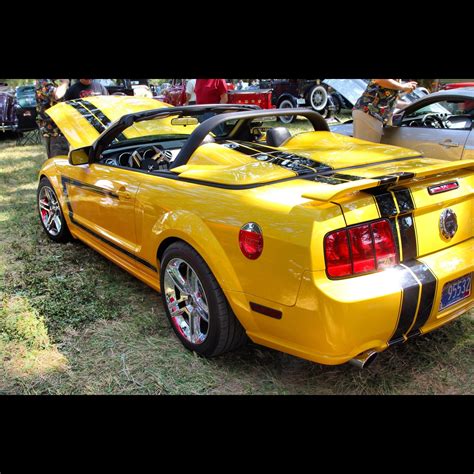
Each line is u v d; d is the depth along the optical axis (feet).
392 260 6.91
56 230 14.38
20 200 19.72
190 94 24.32
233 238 7.38
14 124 34.78
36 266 12.84
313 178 7.89
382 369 8.29
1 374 8.44
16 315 10.25
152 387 8.00
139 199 9.46
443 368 8.25
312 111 10.63
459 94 16.20
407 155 9.36
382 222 6.80
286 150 9.50
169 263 8.78
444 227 7.59
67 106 13.52
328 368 8.37
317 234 6.40
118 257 11.16
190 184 8.53
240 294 7.45
